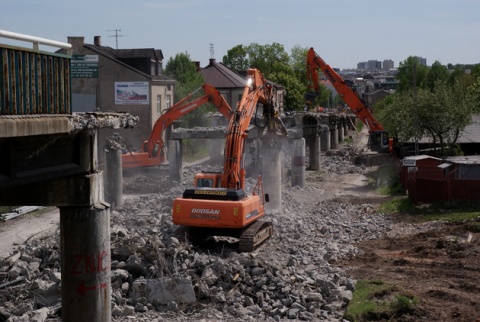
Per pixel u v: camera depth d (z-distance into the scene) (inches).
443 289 769.6
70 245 540.7
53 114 486.3
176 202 892.0
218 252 894.4
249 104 1029.8
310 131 2222.0
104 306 550.6
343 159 2608.3
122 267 761.0
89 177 536.7
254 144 1952.5
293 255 912.9
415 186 1451.8
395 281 811.4
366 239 1121.4
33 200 541.3
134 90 2317.9
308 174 2137.1
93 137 545.3
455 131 2110.0
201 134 1620.3
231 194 891.4
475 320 659.4
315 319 674.8
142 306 700.0
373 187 1824.6
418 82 6018.7
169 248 793.6
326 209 1419.8
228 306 708.0
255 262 790.5
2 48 422.6
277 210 1310.3
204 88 1521.9
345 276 831.7
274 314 692.1
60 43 495.8
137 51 2389.3
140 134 2330.2
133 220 1079.0
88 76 2321.6
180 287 713.0
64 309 545.0
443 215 1306.6
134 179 1717.5
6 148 444.8
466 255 946.7
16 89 439.5
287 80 4370.1
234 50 4793.3
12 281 751.1
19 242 1090.1
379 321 663.1
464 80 4424.2
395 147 2252.7
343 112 3673.7
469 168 1595.7
